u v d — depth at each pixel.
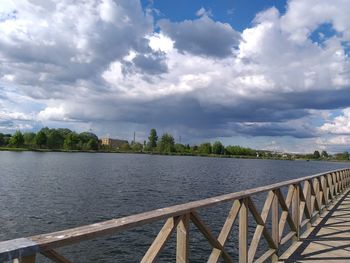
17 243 1.91
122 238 14.18
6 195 25.81
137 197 26.17
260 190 5.04
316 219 9.61
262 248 11.62
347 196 15.38
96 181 37.59
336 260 5.95
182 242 3.38
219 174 55.53
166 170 60.47
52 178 39.84
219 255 4.05
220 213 18.53
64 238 2.09
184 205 3.41
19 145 145.00
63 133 164.75
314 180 10.12
